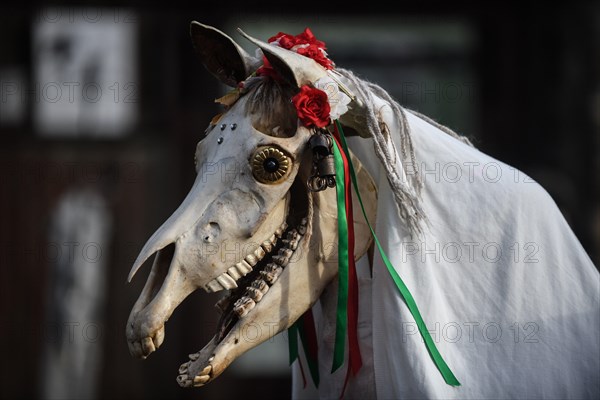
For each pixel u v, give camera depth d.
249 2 20.34
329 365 6.32
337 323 5.90
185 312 20.17
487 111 22.23
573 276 6.15
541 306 6.06
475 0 21.23
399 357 5.86
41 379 21.50
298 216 5.98
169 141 21.17
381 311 6.02
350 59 23.72
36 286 21.95
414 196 5.93
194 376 5.62
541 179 21.02
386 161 5.93
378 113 6.08
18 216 21.94
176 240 5.58
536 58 21.72
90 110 21.69
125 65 21.56
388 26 23.28
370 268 6.45
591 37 21.06
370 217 6.21
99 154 21.61
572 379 5.98
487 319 6.02
